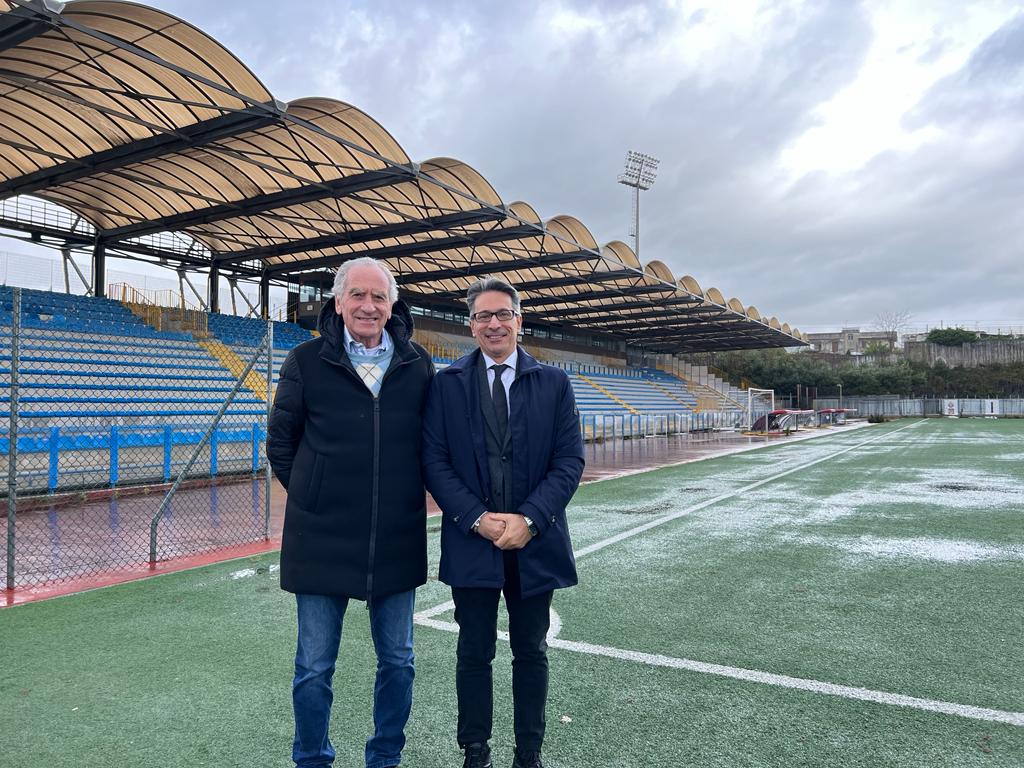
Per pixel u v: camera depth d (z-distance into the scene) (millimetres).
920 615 4266
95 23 8234
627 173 44375
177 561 5832
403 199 14852
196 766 2512
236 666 3482
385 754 2414
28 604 4566
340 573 2285
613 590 4914
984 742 2619
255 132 11555
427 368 2551
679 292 25781
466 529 2348
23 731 2785
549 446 2504
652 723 2814
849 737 2672
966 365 61219
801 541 6688
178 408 13344
